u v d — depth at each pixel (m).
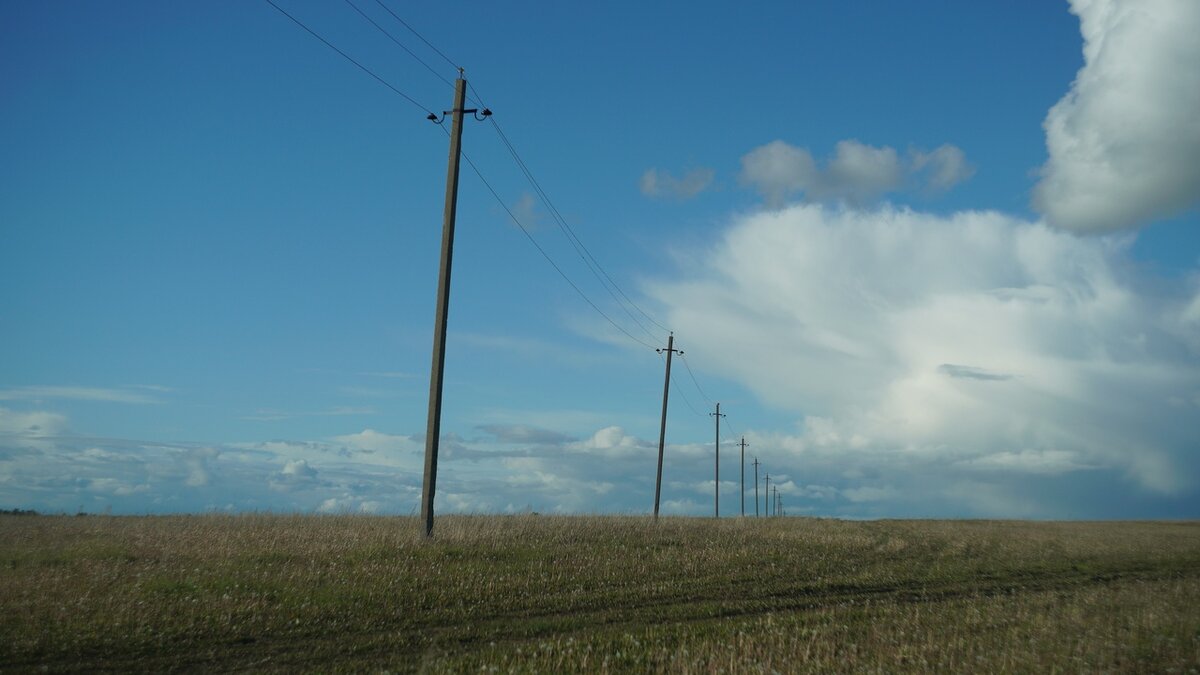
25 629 13.93
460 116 28.86
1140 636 15.60
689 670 12.02
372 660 12.95
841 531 46.50
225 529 29.08
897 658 13.14
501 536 29.19
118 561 20.91
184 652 13.23
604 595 20.03
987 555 34.88
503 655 13.07
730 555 29.02
